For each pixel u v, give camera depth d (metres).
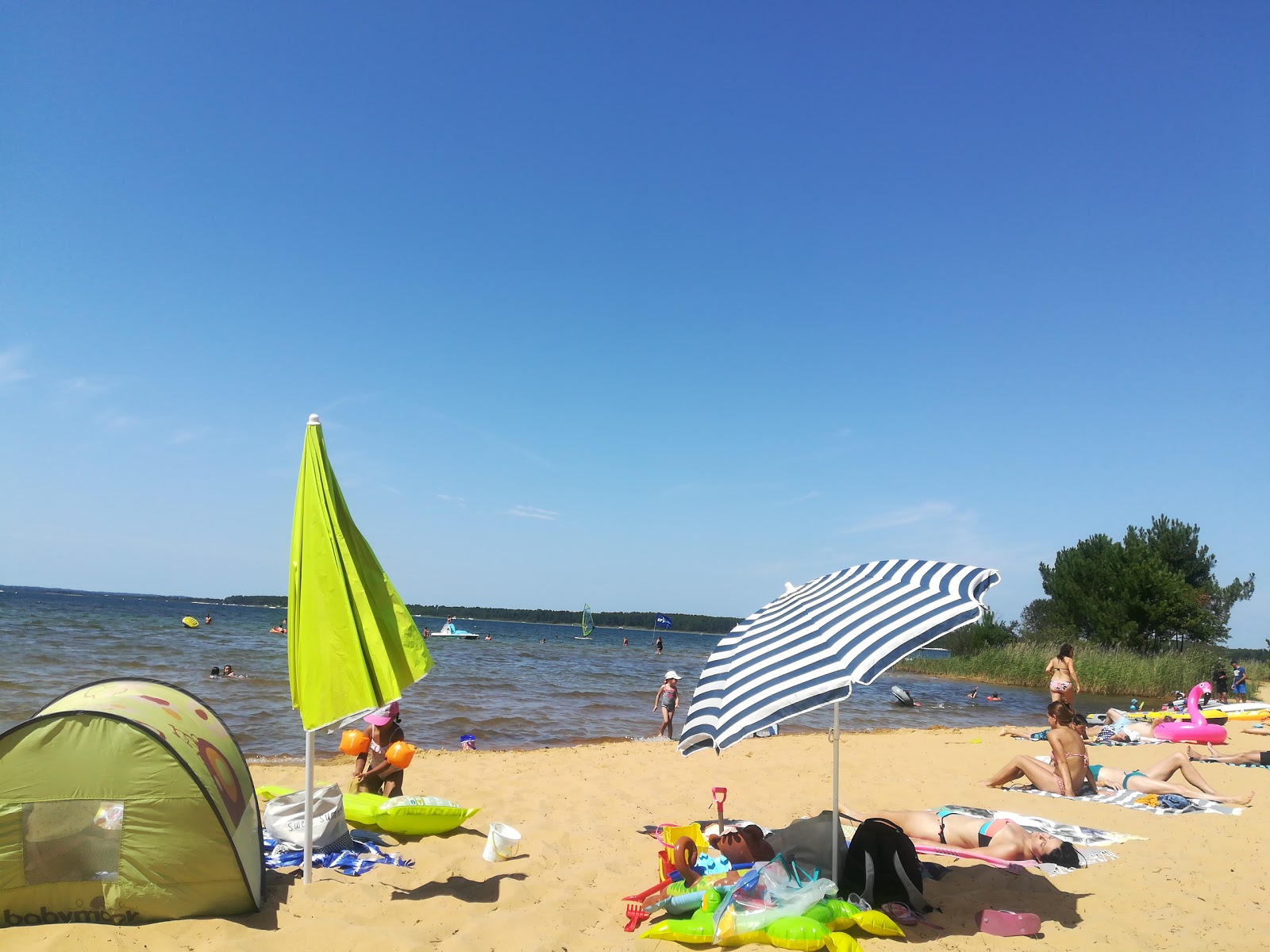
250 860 5.06
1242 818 8.08
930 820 6.73
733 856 5.55
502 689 24.73
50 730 4.64
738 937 4.61
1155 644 41.94
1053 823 7.61
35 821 4.58
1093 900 5.52
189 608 125.69
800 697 4.32
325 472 5.44
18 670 21.12
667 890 5.32
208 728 5.35
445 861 6.16
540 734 16.69
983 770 11.24
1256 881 6.04
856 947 4.45
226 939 4.48
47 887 4.59
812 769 11.22
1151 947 4.73
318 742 13.66
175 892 4.70
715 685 5.17
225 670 22.38
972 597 4.60
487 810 7.98
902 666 47.00
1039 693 33.56
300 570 5.25
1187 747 13.21
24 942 4.25
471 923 4.94
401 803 6.82
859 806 8.59
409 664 5.35
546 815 7.89
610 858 6.52
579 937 4.81
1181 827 7.70
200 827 4.73
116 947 4.23
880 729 19.64
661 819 7.95
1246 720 18.47
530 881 5.77
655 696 25.61
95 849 4.65
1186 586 42.47
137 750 4.71
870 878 5.16
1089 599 44.16
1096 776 9.52
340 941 4.54
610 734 17.23
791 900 4.77
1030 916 4.93
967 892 5.64
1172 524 46.97
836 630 4.82
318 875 5.65
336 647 5.12
